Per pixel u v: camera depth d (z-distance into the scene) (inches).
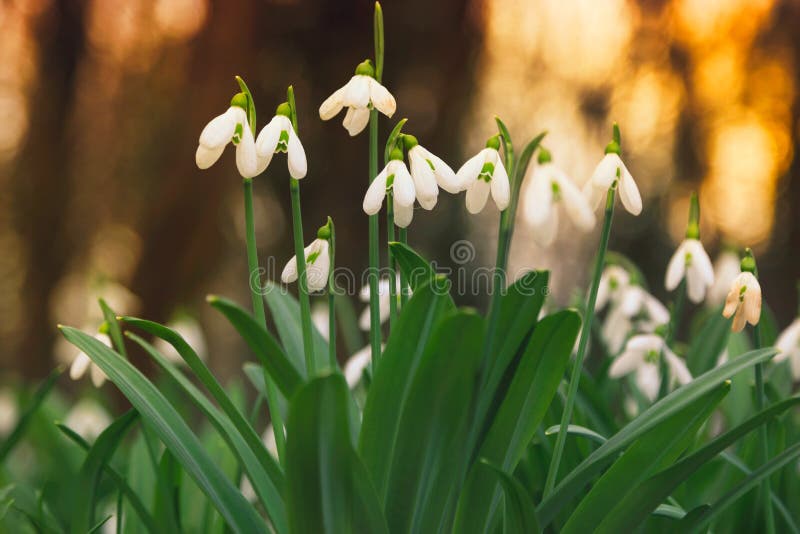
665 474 54.9
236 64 263.0
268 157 56.0
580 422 77.4
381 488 56.8
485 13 291.1
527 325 57.6
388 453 56.2
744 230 302.5
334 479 48.7
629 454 59.1
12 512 94.2
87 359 80.1
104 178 288.8
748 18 289.1
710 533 80.4
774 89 292.2
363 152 292.2
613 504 58.9
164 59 282.0
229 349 302.4
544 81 298.2
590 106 294.5
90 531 70.7
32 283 292.8
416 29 288.2
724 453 72.6
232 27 260.8
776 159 297.9
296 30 282.4
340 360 228.1
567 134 298.2
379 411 54.9
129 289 257.6
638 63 293.1
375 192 55.9
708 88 297.3
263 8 268.7
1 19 291.4
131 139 282.4
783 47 288.8
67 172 295.1
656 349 84.1
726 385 57.6
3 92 302.2
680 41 291.7
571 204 67.9
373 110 60.3
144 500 88.8
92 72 294.2
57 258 293.3
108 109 291.9
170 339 56.5
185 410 113.9
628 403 116.5
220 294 299.4
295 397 43.6
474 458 59.4
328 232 60.4
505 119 300.2
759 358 57.1
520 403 58.8
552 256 264.4
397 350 53.3
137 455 94.3
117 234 289.1
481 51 293.7
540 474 78.2
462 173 56.8
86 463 68.9
